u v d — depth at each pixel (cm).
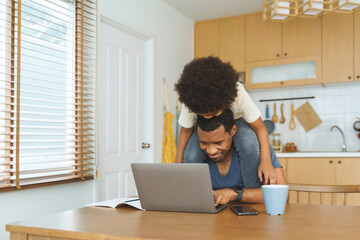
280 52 428
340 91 429
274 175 147
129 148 355
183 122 170
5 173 231
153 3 388
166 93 397
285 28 426
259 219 111
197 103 125
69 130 281
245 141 153
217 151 142
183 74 129
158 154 394
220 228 100
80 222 109
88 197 291
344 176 366
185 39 455
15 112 223
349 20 396
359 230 96
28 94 249
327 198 359
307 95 446
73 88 284
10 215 226
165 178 123
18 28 228
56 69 257
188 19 462
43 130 260
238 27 452
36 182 238
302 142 445
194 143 160
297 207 131
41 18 246
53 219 114
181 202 123
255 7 427
